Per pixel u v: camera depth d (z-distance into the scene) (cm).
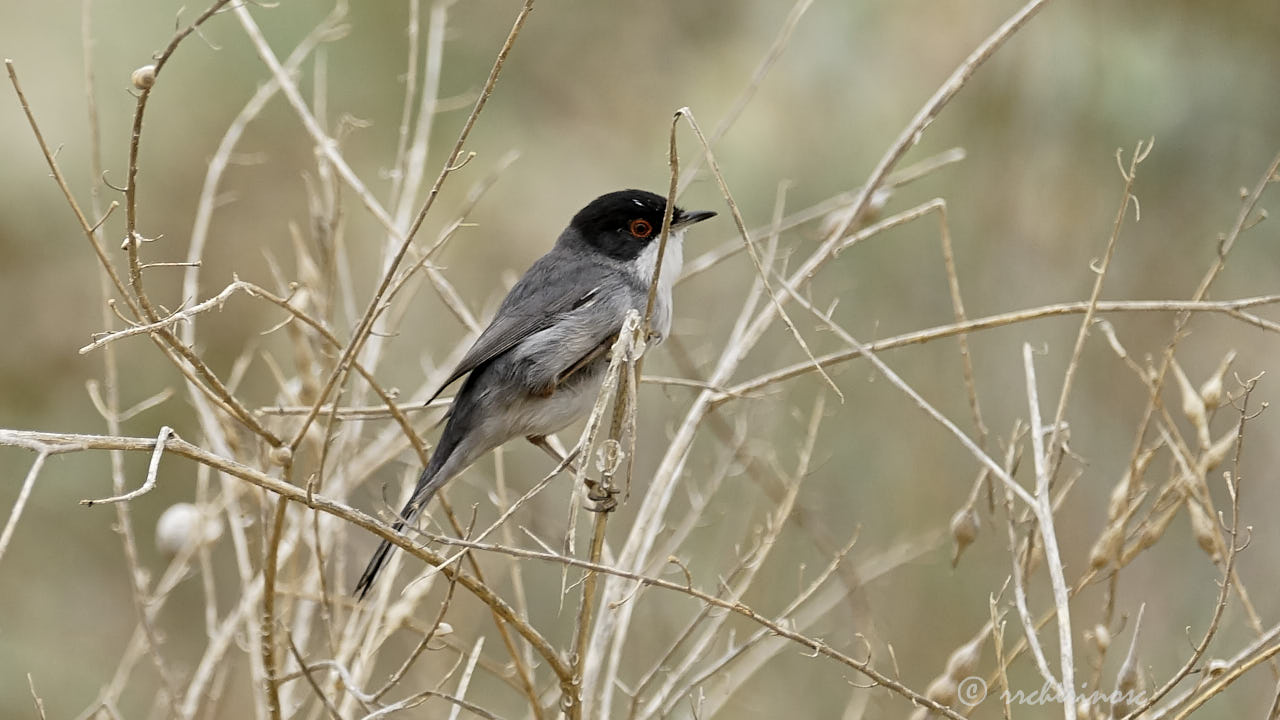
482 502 1159
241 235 1351
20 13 1346
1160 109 1229
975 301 1272
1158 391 668
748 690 1022
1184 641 1071
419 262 636
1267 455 1205
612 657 713
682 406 1105
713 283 1291
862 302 1268
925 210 748
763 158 1317
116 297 1332
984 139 1288
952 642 1076
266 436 624
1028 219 1277
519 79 1443
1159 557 1148
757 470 878
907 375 1236
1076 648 1054
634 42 1477
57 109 1334
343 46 1359
